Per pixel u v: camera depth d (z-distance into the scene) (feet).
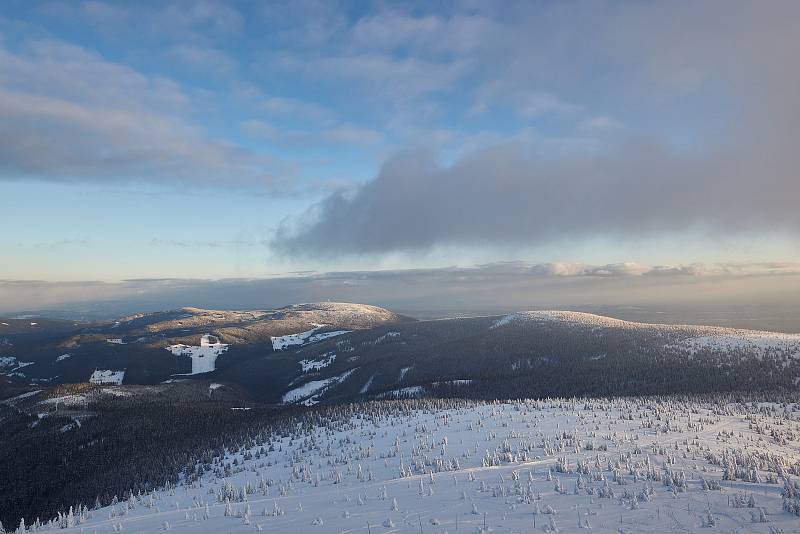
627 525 74.08
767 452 140.67
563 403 273.54
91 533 103.14
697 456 131.44
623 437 164.35
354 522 86.48
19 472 348.59
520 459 138.92
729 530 70.44
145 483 260.83
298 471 172.45
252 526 91.35
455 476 121.08
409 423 243.19
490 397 527.81
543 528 74.59
